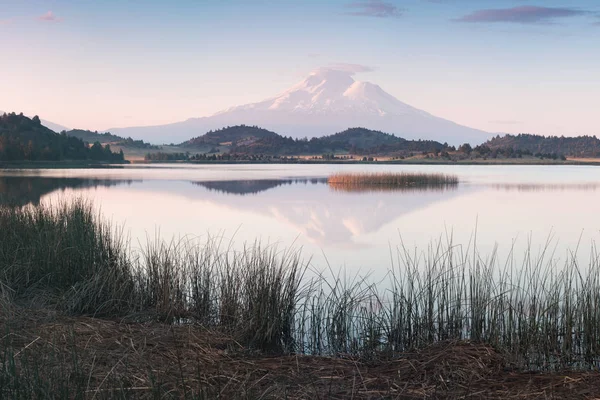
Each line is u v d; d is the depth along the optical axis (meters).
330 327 9.40
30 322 7.95
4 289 9.46
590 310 7.95
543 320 8.17
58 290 10.17
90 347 7.01
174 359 6.94
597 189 52.81
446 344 7.87
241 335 8.54
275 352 8.41
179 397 5.68
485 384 6.43
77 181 63.22
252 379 6.55
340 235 24.59
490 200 41.66
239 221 28.95
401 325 8.84
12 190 46.78
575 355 7.79
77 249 11.20
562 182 65.31
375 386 6.41
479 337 8.23
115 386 5.84
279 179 72.88
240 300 9.53
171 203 38.31
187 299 10.58
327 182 65.56
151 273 10.84
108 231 13.63
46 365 6.23
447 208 36.22
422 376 6.71
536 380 6.56
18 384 5.44
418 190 52.31
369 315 9.34
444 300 9.12
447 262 17.02
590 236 24.28
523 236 24.36
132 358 6.74
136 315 9.40
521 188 54.72
